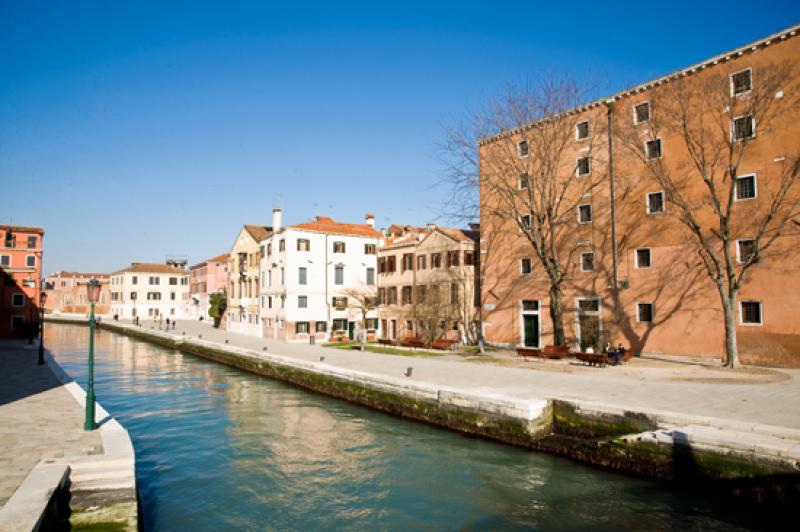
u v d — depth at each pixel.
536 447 14.53
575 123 29.14
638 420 13.05
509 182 32.12
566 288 29.30
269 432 17.66
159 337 53.31
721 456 10.80
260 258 51.28
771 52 21.86
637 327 26.05
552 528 10.18
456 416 16.89
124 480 9.78
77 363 37.91
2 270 52.78
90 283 12.99
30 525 7.22
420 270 39.88
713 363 22.31
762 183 21.95
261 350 34.94
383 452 15.12
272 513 11.23
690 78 24.48
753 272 22.08
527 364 23.66
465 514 10.97
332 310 46.09
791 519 9.71
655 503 10.96
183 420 19.53
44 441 11.58
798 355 20.70
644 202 26.06
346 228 48.94
